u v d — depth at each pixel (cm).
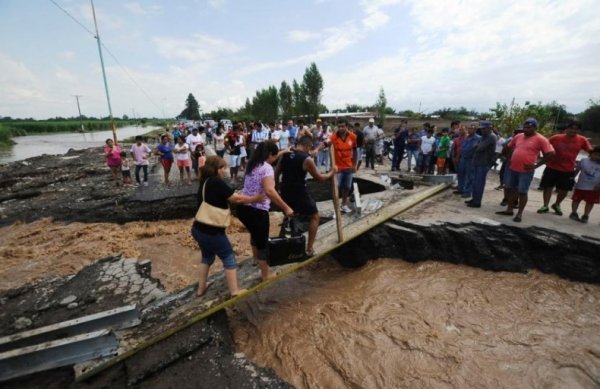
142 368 341
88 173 1641
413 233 608
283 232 487
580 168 595
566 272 520
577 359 365
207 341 381
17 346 357
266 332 444
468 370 354
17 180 1545
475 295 493
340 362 377
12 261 688
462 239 587
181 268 671
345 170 711
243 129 1512
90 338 347
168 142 1182
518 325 425
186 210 990
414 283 536
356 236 579
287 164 457
